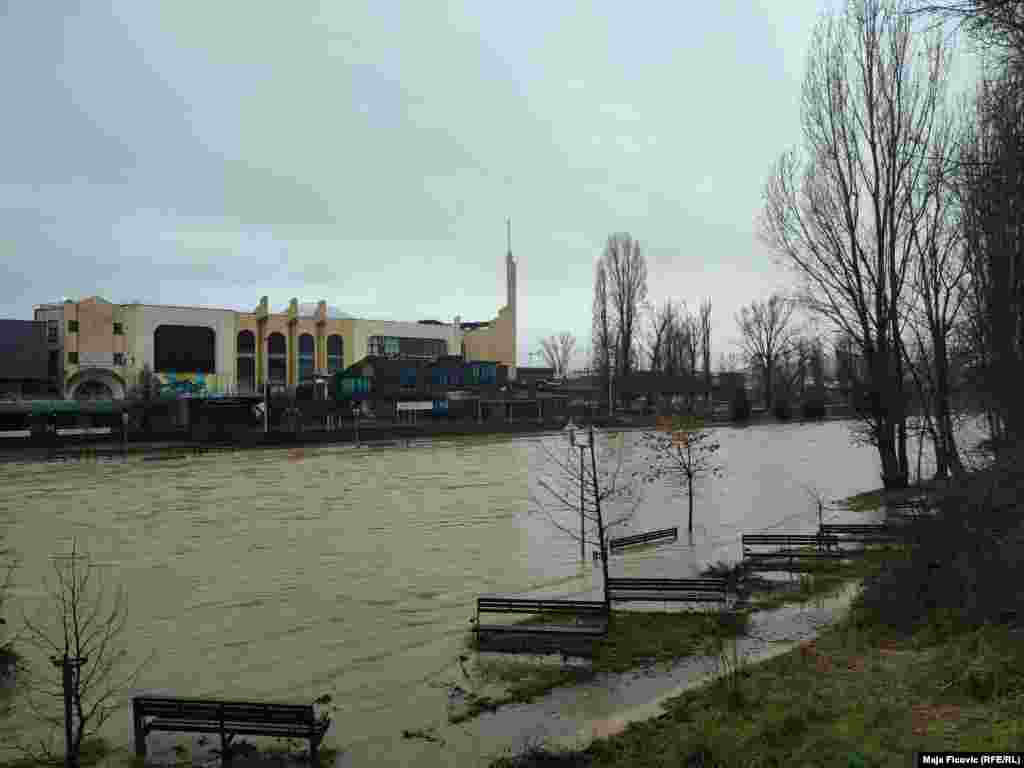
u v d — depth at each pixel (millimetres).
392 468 57875
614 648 15180
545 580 22906
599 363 116625
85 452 65875
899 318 31125
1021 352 22266
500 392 110625
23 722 13031
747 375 158875
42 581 23672
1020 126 15773
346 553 27531
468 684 14047
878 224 30516
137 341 88000
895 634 13117
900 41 29375
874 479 47938
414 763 10977
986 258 23906
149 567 25516
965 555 14023
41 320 85000
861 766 7781
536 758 10352
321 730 11570
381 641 17281
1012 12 9305
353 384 98000
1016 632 10711
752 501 38844
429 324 120625
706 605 18094
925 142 28453
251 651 16781
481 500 40938
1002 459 19234
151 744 12062
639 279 105438
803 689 10953
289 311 103250
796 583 19922
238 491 45188
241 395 90250
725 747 9234
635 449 68938
